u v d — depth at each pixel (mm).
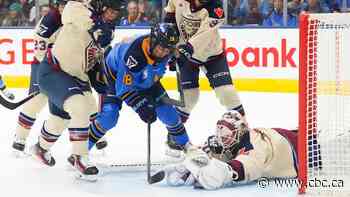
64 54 10703
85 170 10734
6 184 10742
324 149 10297
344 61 12852
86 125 10664
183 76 12875
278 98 20000
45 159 11852
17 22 23469
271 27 20797
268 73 20953
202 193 10008
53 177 11195
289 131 10953
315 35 9641
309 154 9953
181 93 11242
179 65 12734
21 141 12812
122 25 22406
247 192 10047
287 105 19062
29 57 22359
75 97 10625
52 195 10047
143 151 13383
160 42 9984
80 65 10789
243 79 21219
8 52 22562
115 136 15133
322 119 10359
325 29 10219
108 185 10602
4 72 22641
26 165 12141
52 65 10906
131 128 16094
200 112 18328
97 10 10500
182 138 11117
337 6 21734
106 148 13750
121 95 10578
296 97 20125
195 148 10875
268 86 20984
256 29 20922
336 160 10250
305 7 21625
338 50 10539
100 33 10625
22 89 22359
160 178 10508
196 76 13039
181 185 10508
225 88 12930
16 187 10547
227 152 10672
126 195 9969
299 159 9773
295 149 10742
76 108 10570
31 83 12750
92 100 11414
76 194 10086
